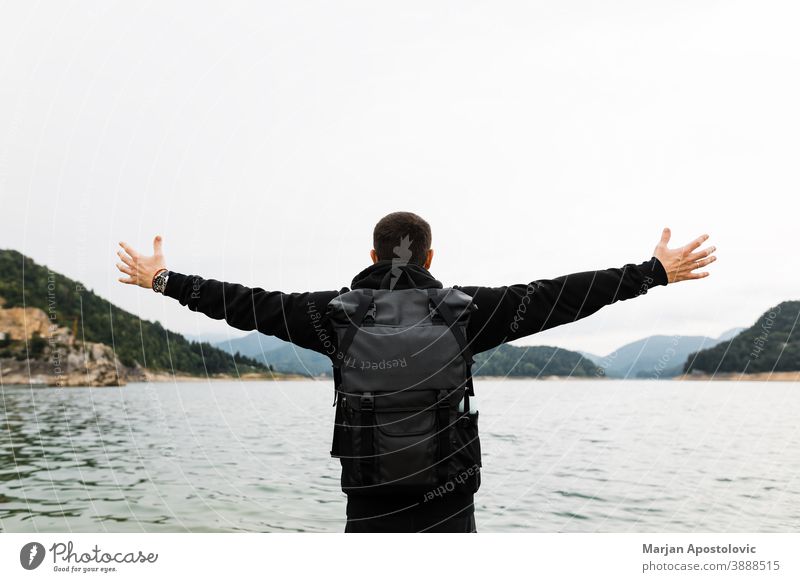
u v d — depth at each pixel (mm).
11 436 20891
